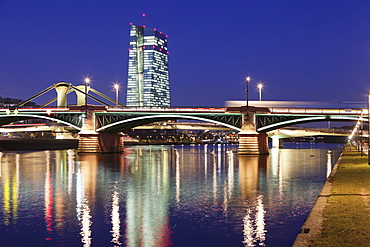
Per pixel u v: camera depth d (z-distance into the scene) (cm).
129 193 5562
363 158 9850
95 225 3750
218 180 7019
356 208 3119
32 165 10400
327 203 3384
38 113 16062
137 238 3331
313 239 2284
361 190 4094
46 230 3597
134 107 15462
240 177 7462
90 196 5325
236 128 14112
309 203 4666
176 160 12469
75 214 4206
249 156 13688
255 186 6188
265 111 13712
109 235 3425
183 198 5106
